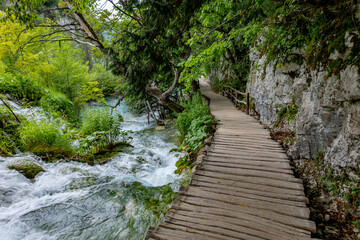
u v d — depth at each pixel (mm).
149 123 12539
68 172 4898
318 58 3453
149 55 5039
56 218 3451
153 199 3984
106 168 5398
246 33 6512
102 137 6449
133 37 4773
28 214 3486
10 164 4547
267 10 5520
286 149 4688
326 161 3332
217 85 17703
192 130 6477
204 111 8125
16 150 5461
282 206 2781
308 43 4039
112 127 7266
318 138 3574
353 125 2723
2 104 6891
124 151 6617
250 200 2945
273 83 5973
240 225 2488
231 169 3871
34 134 5707
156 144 8141
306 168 3707
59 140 5992
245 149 4832
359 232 2373
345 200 2742
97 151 6391
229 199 2990
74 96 12914
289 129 5000
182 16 4508
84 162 5590
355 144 2729
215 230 2424
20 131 5797
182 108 10680
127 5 4465
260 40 6492
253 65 9070
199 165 4082
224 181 3482
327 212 2789
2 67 10156
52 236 3084
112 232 3174
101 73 21562
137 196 4082
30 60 10750
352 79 2691
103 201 3922
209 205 2883
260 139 5453
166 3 4055
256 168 3863
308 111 3752
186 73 8305
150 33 4691
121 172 5230
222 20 8172
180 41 5727
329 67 3143
